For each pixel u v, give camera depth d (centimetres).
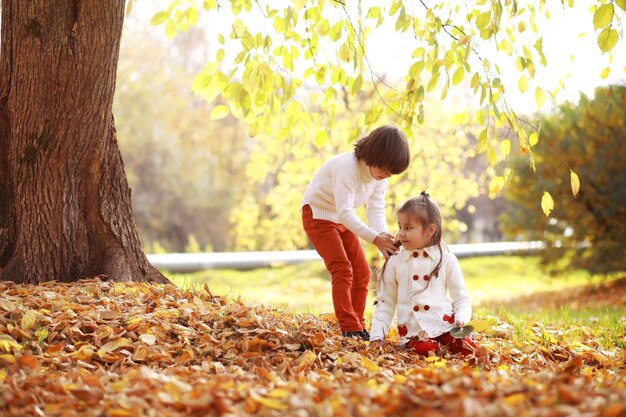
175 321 396
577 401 218
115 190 530
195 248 2297
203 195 3012
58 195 499
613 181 1192
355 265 449
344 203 417
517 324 536
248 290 1375
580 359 358
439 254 397
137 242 539
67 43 473
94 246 518
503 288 1453
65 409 241
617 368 407
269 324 407
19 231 499
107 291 464
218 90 503
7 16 486
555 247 1301
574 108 1237
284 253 1655
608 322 628
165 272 1259
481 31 465
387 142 407
